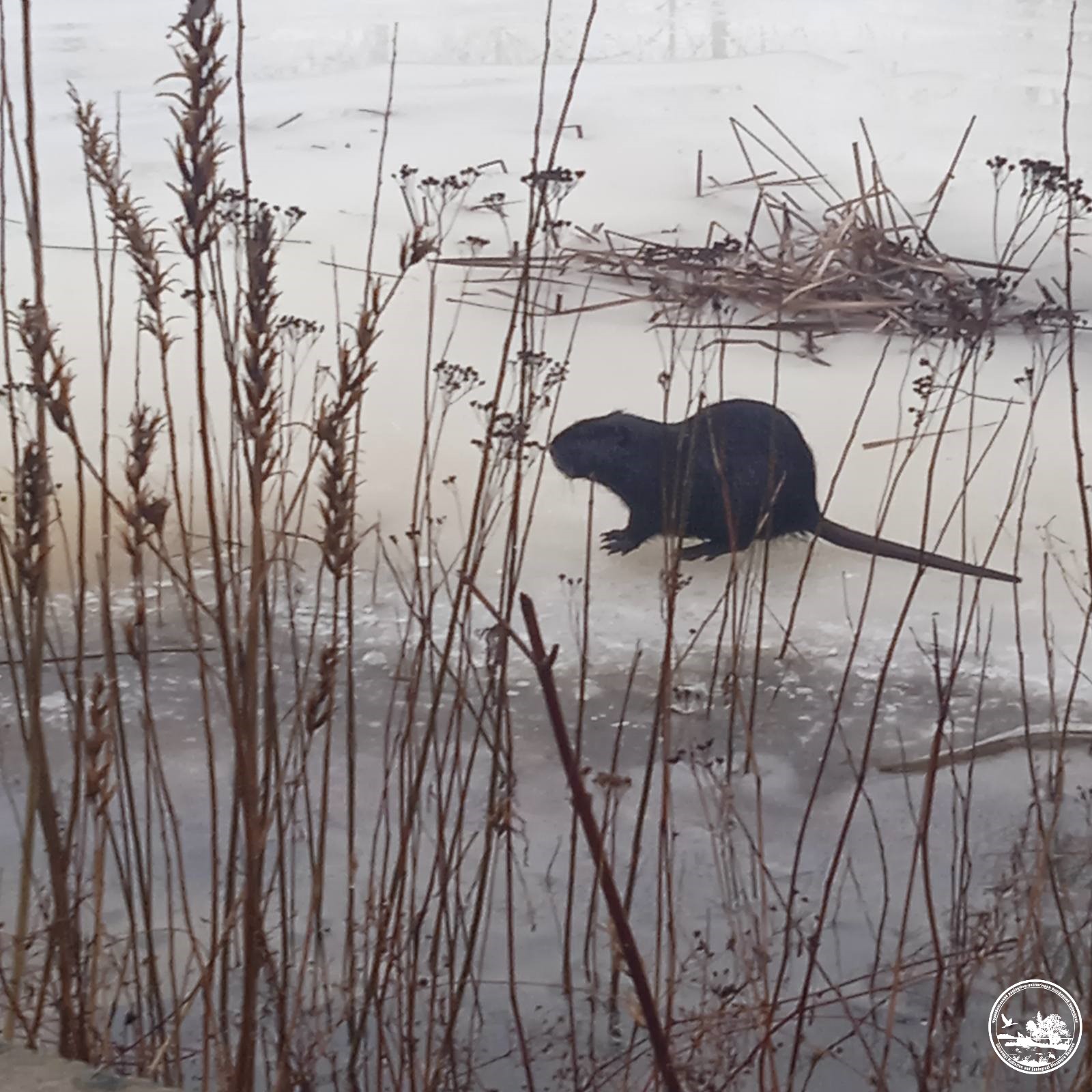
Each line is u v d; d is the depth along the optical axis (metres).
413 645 4.55
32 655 2.00
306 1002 2.83
